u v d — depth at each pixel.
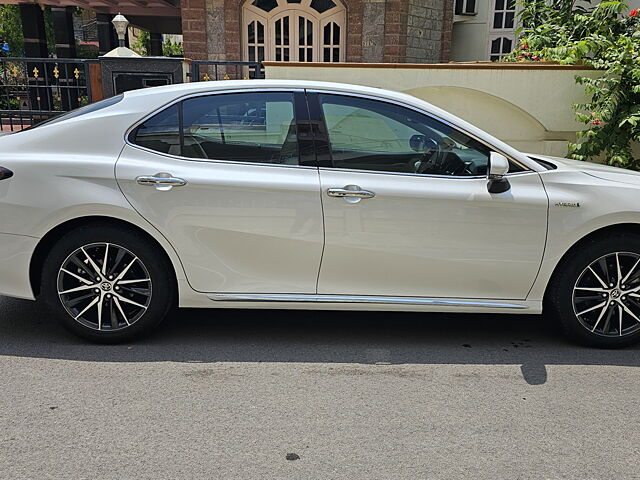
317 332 3.96
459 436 2.75
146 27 18.06
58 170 3.41
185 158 3.52
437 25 10.53
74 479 2.38
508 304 3.67
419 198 3.48
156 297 3.56
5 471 2.42
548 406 3.04
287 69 6.53
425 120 3.62
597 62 6.33
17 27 24.28
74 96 13.79
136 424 2.78
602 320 3.74
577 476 2.48
